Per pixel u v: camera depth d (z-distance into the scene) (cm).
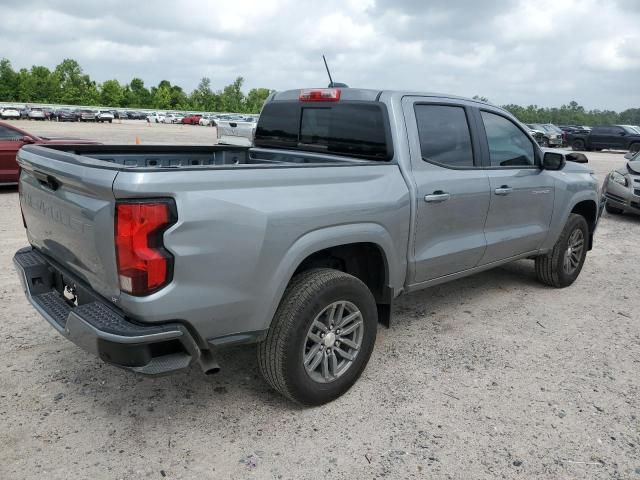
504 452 288
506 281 585
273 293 284
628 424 317
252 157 473
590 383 364
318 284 302
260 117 483
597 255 732
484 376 369
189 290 252
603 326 466
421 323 459
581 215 586
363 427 307
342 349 335
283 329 294
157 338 246
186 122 7356
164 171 240
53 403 318
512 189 452
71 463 268
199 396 334
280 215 279
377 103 374
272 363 298
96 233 250
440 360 390
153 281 241
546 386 358
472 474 270
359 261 364
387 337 427
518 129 472
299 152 434
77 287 292
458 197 397
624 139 3136
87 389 335
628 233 898
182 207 243
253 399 333
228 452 281
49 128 4147
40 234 322
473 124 423
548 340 432
